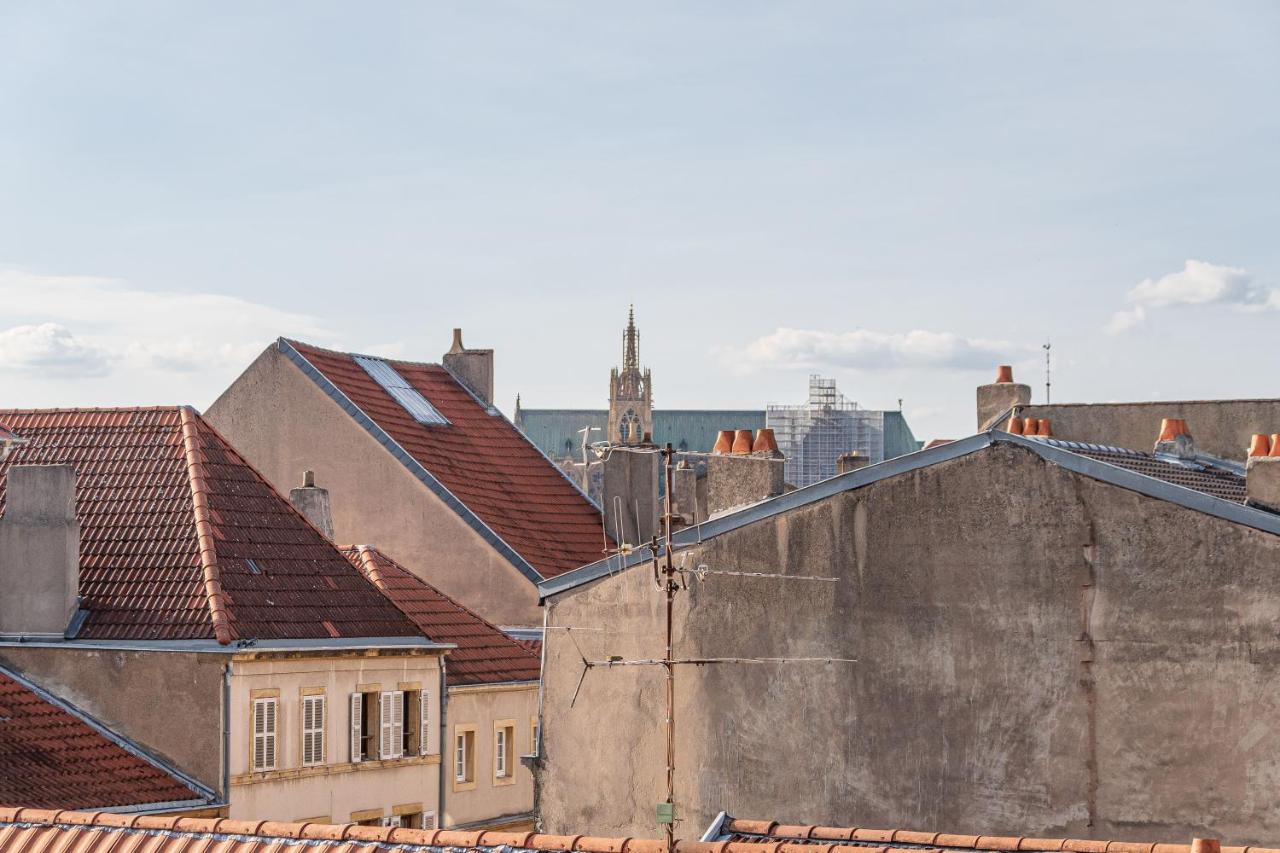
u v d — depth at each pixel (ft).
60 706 212.23
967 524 151.94
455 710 250.57
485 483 318.65
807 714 156.76
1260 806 141.08
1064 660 147.84
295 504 274.77
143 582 218.79
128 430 237.04
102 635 214.07
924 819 151.64
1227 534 143.64
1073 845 119.65
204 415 310.86
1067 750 147.13
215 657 209.77
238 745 210.38
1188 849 116.67
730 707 160.45
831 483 157.79
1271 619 141.79
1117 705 145.89
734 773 159.74
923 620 152.97
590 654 168.04
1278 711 141.08
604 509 319.27
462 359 346.54
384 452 301.43
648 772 164.35
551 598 170.30
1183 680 144.05
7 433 221.66
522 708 264.93
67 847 127.24
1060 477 149.07
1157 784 144.15
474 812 253.44
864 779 154.10
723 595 161.58
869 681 154.61
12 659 215.31
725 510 194.90
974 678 150.71
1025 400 264.31
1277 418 223.30
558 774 168.04
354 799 228.63
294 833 123.75
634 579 166.91
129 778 204.44
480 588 293.84
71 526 216.13
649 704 164.86
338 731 226.58
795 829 127.34
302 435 305.94
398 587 260.01
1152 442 228.84
